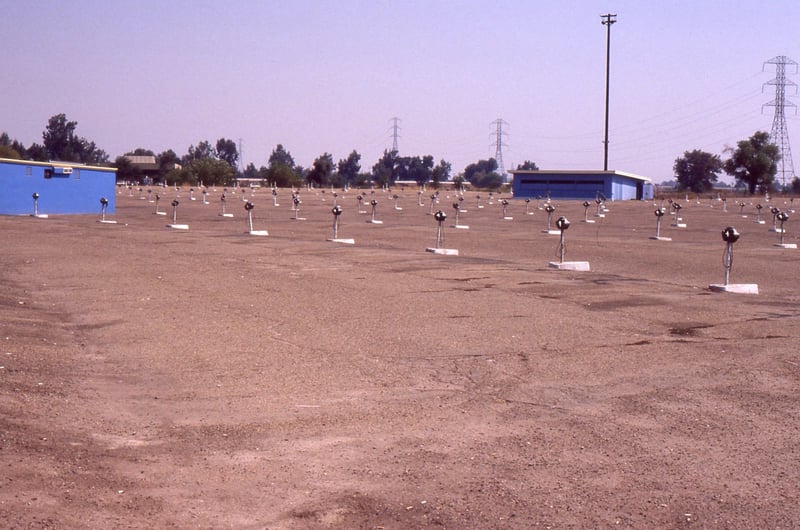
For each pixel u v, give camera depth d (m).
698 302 15.39
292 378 9.31
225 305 14.60
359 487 6.00
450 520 5.40
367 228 40.34
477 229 41.69
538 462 6.57
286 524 5.34
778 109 113.94
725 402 8.45
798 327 12.73
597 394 8.72
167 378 9.32
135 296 15.67
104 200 40.56
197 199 67.44
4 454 6.37
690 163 140.38
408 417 7.81
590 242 34.12
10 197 44.41
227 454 6.71
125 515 5.39
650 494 5.89
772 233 43.69
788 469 6.46
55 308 14.31
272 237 31.61
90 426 7.39
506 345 11.17
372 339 11.54
